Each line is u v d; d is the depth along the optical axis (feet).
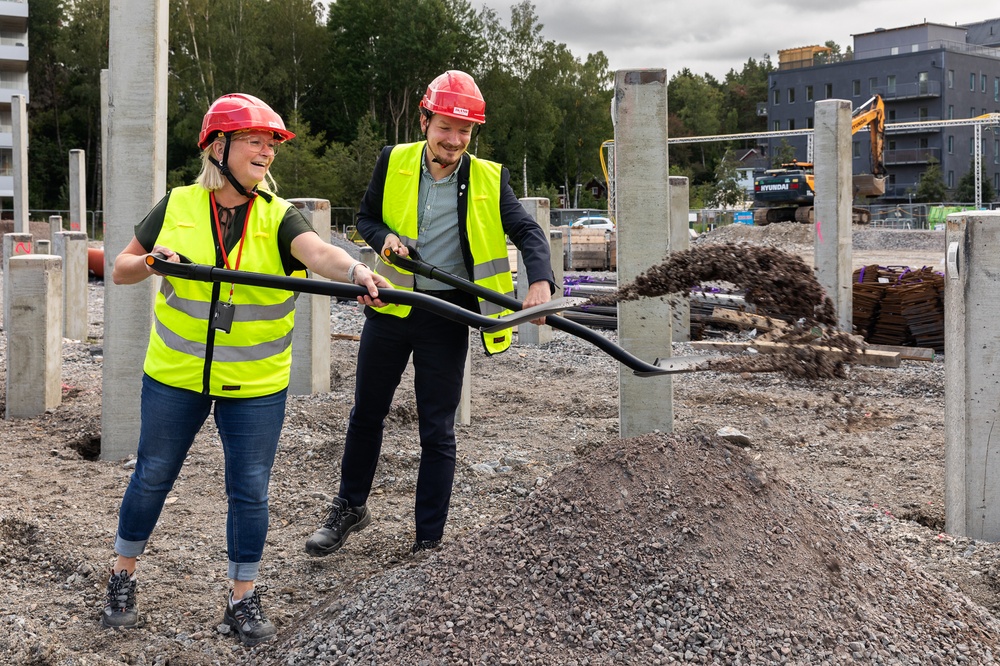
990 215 13.73
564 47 215.51
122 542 11.45
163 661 10.76
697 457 11.37
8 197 185.88
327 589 12.72
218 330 10.84
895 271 33.50
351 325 40.78
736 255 11.88
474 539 10.94
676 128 337.11
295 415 21.70
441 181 13.35
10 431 20.67
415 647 9.59
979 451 14.05
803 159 254.47
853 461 18.72
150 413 11.14
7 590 12.59
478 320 10.92
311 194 157.07
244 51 179.83
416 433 21.01
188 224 11.01
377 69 193.16
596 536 10.50
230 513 11.34
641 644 9.46
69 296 34.88
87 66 201.67
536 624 9.74
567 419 22.57
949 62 229.45
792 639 9.54
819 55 275.80
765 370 11.64
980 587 12.47
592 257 78.07
